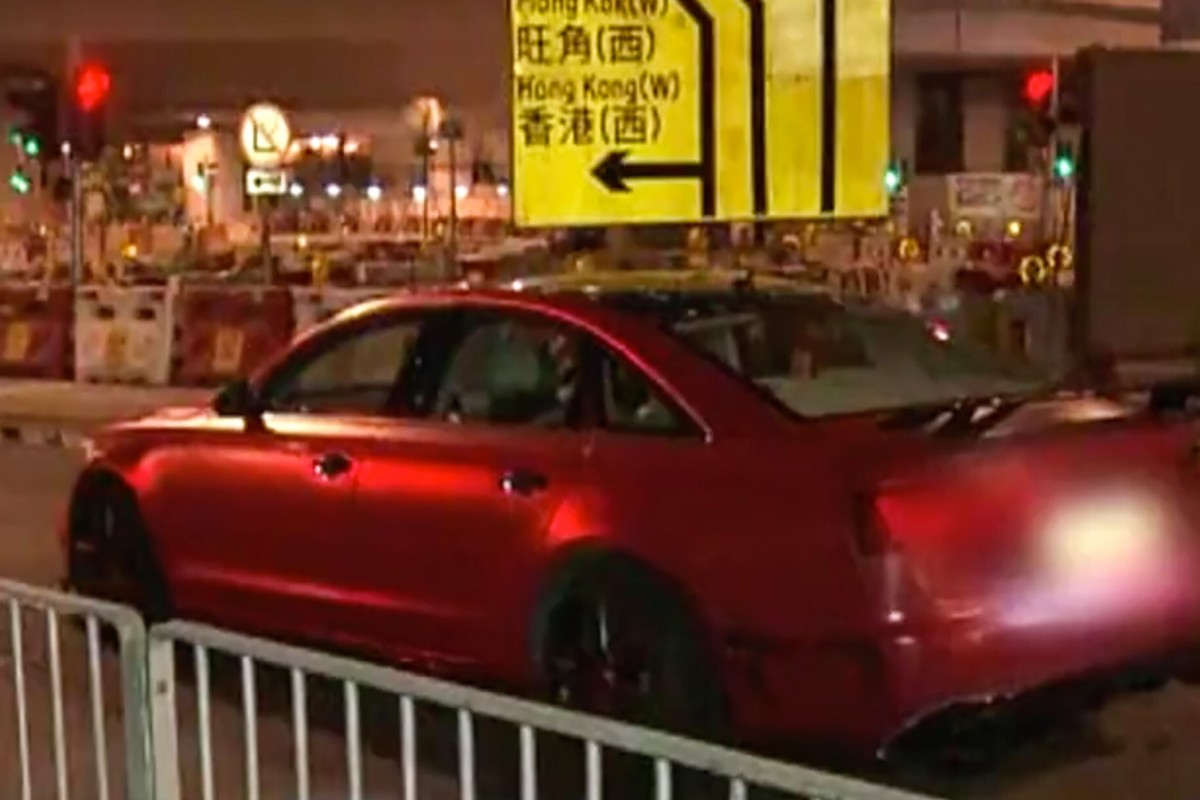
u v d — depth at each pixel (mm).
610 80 17922
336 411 10133
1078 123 23109
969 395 8969
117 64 68188
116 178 68688
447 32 62312
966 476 7723
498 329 9383
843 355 9023
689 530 8141
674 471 8305
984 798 8164
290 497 10023
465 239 63156
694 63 18172
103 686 7992
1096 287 22438
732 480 8078
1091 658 7957
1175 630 8258
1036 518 7832
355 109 76062
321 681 9469
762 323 9070
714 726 8109
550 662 8734
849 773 8305
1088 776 8453
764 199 18578
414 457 9398
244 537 10328
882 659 7547
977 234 47688
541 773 8508
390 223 71500
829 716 7734
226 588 10477
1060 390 9195
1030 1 65750
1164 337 22297
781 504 7863
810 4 18438
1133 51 22547
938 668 7551
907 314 9805
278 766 8719
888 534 7562
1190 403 8742
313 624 9984
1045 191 40344
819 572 7707
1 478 19938
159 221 67125
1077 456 8031
